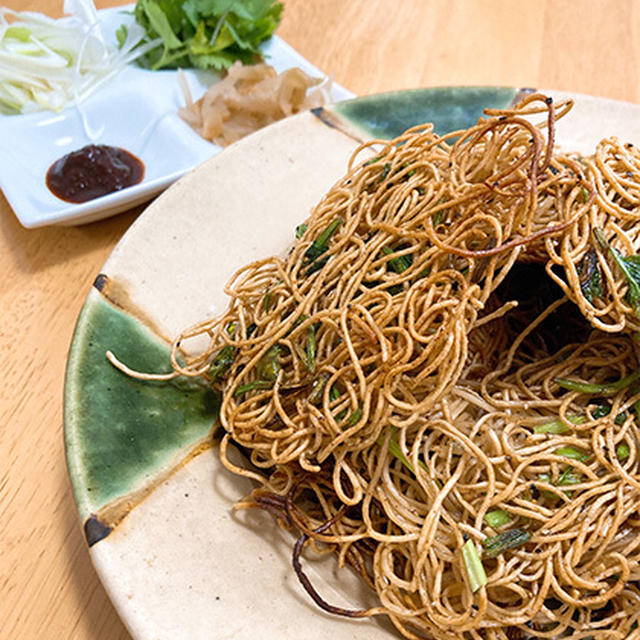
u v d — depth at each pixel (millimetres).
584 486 282
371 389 278
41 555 302
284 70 473
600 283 281
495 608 278
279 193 353
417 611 277
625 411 295
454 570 282
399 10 524
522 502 282
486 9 527
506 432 293
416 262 283
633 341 290
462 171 294
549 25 518
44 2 517
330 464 296
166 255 325
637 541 281
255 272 322
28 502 313
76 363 291
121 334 304
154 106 457
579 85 478
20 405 337
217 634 248
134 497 272
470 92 383
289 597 272
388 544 285
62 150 444
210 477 288
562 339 322
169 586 257
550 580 276
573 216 279
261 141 359
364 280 291
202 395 304
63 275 382
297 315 295
